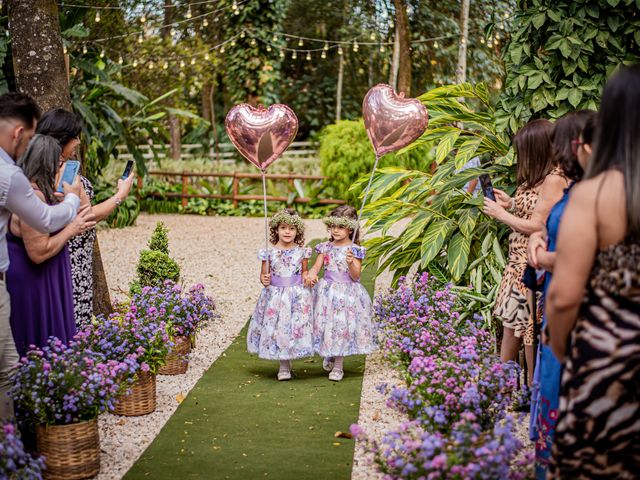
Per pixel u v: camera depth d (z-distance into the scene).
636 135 2.02
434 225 5.35
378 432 3.81
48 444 3.20
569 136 3.18
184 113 14.01
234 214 14.84
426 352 4.19
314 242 11.25
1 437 2.76
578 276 2.05
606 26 4.83
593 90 4.89
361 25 21.77
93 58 9.58
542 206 3.62
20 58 5.04
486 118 5.50
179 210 14.98
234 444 3.65
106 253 9.85
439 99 5.76
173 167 16.50
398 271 5.79
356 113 24.89
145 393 4.07
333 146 14.00
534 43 5.02
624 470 2.05
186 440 3.71
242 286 8.00
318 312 4.80
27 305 3.42
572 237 2.05
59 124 3.62
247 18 17.19
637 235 2.00
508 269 4.04
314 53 24.12
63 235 3.41
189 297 5.07
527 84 4.94
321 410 4.16
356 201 14.03
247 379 4.79
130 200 12.55
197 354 5.40
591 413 2.03
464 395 3.04
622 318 2.01
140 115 12.13
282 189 15.91
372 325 4.88
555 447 2.13
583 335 2.05
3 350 3.06
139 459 3.46
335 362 4.83
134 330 4.02
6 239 3.30
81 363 3.34
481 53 16.94
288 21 23.55
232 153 20.28
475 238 5.47
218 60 18.59
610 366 2.00
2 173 2.97
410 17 18.09
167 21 18.41
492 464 2.39
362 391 4.52
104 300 5.60
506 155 5.13
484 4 15.98
